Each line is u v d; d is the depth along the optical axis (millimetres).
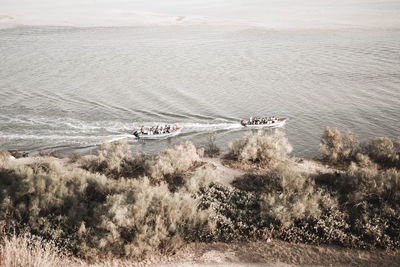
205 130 36969
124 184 16922
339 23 118875
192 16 152250
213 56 72250
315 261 11594
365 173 17484
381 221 13414
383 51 71750
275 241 12758
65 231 12570
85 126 37281
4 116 38844
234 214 14477
